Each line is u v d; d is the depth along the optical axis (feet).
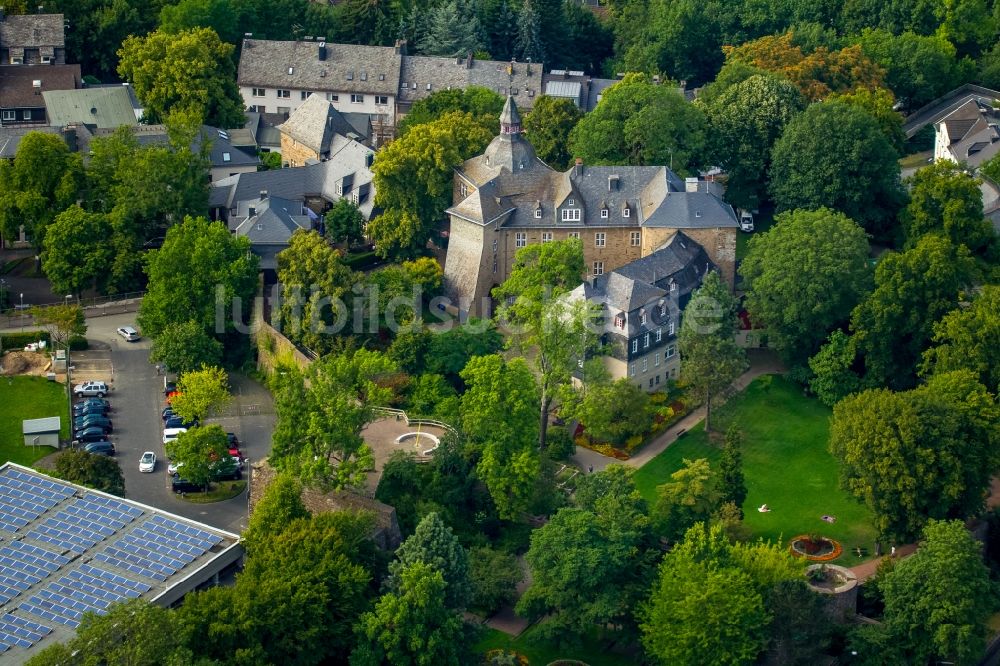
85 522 626.64
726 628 615.57
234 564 620.90
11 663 559.79
